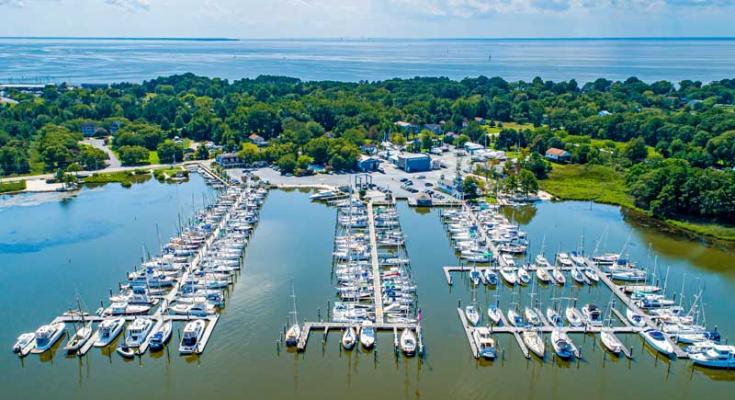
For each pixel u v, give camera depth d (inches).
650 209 6525.6
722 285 4712.1
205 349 3710.6
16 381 3408.0
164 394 3292.3
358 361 3602.4
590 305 4121.6
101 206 6850.4
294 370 3513.8
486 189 7436.0
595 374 3491.6
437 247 5531.5
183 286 4466.0
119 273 4867.1
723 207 6018.7
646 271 4862.2
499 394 3297.2
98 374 3474.4
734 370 3491.6
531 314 4055.1
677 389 3366.1
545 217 6515.8
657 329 3870.6
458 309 4185.5
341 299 4372.5
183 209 6727.4
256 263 5088.6
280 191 7618.1
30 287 4598.9
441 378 3440.0
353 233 5851.4
